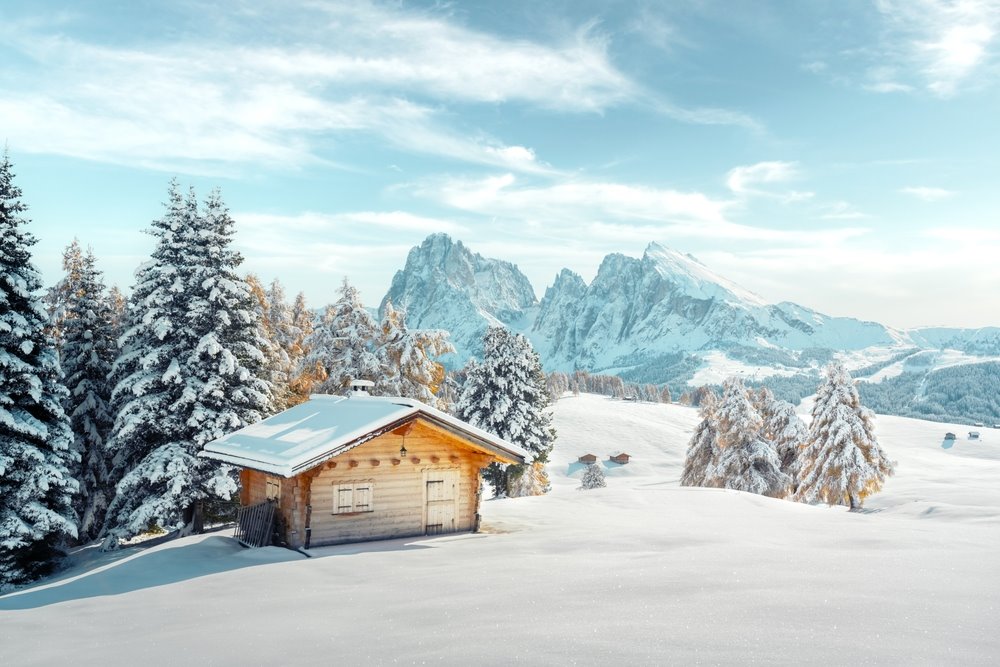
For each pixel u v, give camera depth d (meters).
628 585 10.52
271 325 41.81
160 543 25.73
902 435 167.50
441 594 10.99
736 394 49.31
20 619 11.85
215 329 27.41
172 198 28.59
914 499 42.16
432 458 21.50
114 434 27.16
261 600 11.86
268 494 21.62
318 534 19.66
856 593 9.36
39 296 23.75
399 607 10.06
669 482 98.62
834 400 45.72
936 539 17.06
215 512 27.72
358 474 20.39
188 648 8.53
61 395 24.34
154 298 26.88
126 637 9.69
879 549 15.16
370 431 19.80
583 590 10.33
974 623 7.61
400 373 37.56
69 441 23.50
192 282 27.42
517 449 21.66
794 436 53.91
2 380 21.91
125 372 28.69
